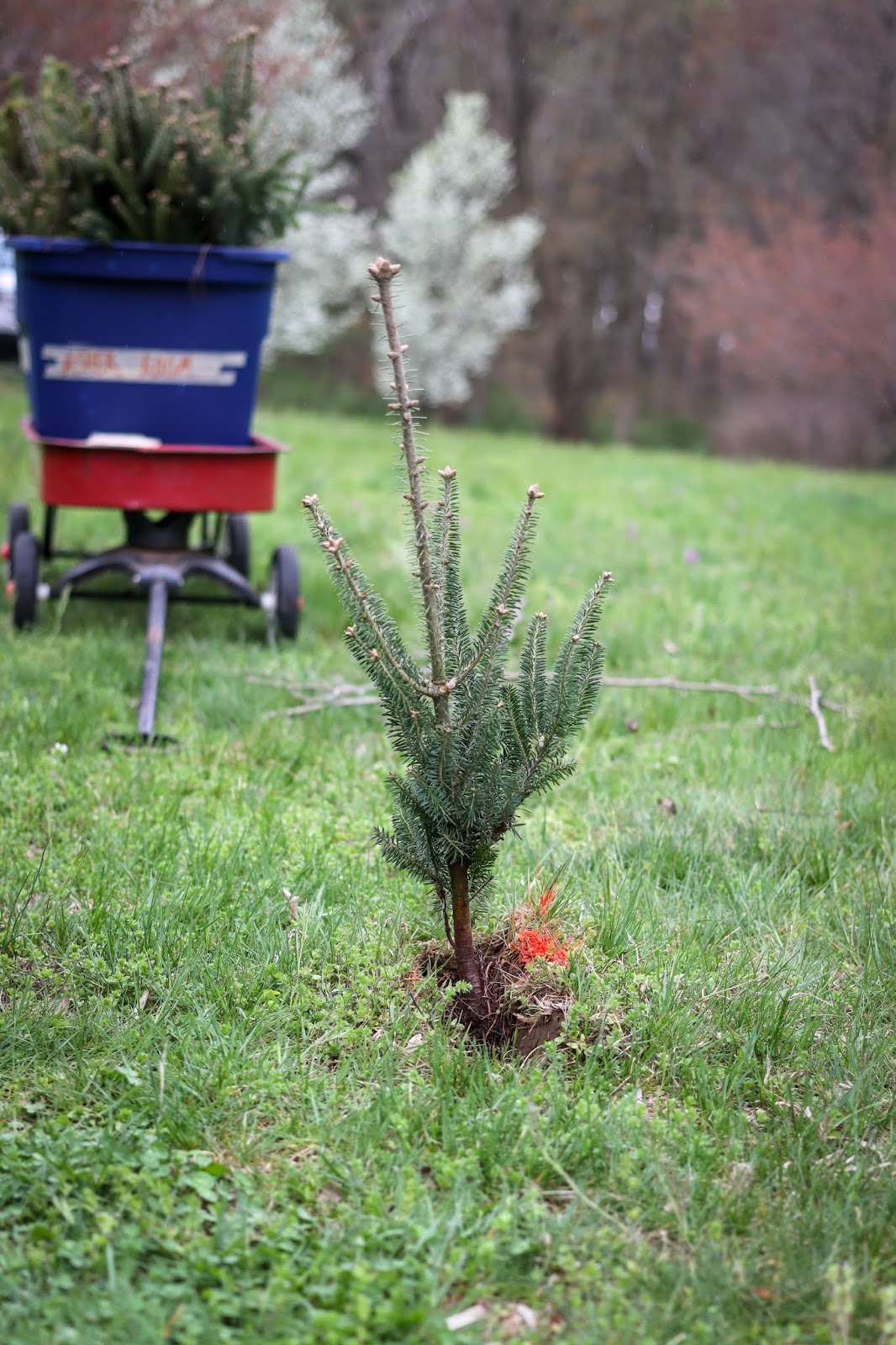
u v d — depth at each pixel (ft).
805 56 99.45
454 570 10.18
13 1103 9.39
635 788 16.12
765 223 77.10
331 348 127.13
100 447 19.29
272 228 20.39
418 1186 8.58
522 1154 9.04
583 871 13.26
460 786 10.05
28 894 12.30
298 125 69.87
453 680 9.81
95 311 19.74
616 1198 8.75
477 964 10.93
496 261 96.02
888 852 14.38
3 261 50.88
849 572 31.19
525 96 114.73
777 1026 10.61
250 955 11.44
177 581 19.99
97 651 19.98
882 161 74.79
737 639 23.62
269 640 21.49
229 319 20.13
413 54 115.96
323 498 37.42
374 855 13.69
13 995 10.63
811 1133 9.43
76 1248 7.86
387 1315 7.40
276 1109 9.51
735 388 128.47
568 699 10.12
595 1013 10.75
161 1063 9.58
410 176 93.97
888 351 59.41
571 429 126.52
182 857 13.24
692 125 111.96
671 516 39.52
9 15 43.01
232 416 20.71
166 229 19.62
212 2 47.47
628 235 113.29
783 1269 8.08
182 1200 8.52
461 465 50.65
